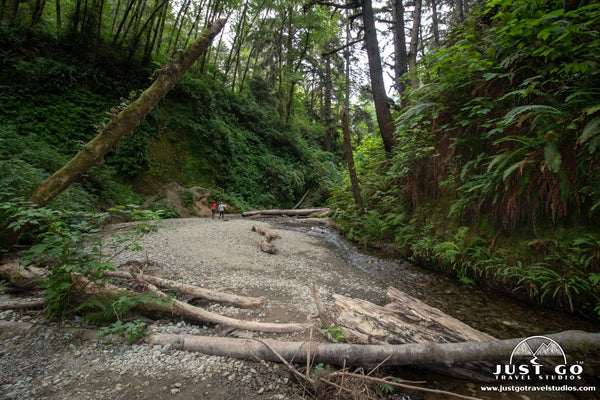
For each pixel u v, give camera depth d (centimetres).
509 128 484
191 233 789
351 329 294
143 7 1441
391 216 780
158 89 405
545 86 455
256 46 2419
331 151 3034
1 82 1045
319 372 223
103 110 1240
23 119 1030
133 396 201
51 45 1220
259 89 2511
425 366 260
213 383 221
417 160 720
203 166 1595
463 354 228
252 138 2056
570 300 383
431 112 645
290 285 475
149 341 270
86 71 1253
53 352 247
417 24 1156
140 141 1312
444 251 589
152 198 1286
